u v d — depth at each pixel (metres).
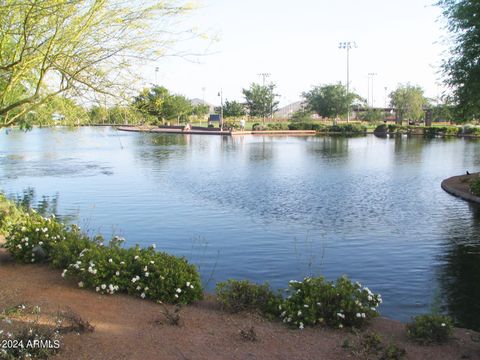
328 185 19.50
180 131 61.53
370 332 5.10
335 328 5.20
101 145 44.38
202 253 9.70
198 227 12.02
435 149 38.44
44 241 7.35
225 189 18.41
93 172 24.03
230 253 9.70
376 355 4.47
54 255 7.04
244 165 27.16
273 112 78.88
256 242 10.55
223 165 27.20
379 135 60.38
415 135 59.28
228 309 5.61
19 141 50.94
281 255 9.56
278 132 63.34
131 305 5.57
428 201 15.89
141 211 14.12
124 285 5.94
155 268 5.96
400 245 10.34
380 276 8.34
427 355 4.56
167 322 5.07
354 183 20.08
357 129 65.44
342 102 72.88
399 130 61.50
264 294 5.80
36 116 7.53
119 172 24.03
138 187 18.92
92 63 6.14
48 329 4.54
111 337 4.58
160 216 13.38
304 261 9.17
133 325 4.94
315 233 11.38
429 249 10.04
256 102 76.88
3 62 6.53
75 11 5.79
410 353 4.59
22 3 5.31
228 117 76.38
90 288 6.07
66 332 4.59
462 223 12.52
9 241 7.42
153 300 5.81
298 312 5.22
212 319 5.30
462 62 18.06
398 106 73.62
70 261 6.77
